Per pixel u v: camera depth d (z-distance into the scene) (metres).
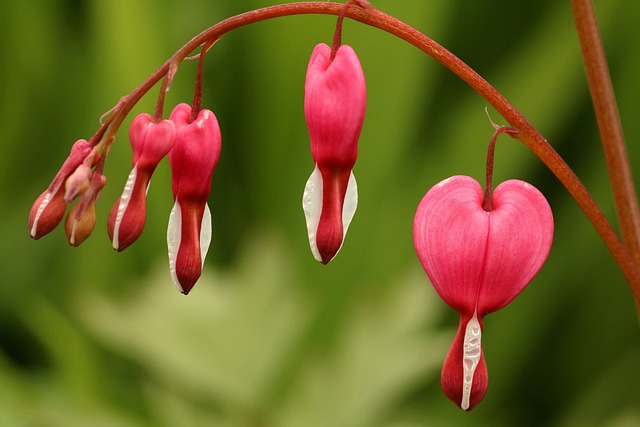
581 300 0.73
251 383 0.61
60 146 0.78
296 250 0.73
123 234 0.46
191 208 0.47
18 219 0.76
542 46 0.72
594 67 0.48
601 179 0.74
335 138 0.46
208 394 0.62
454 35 0.77
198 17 0.78
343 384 0.60
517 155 0.72
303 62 0.75
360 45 0.73
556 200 0.75
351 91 0.46
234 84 0.77
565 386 0.73
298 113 0.75
